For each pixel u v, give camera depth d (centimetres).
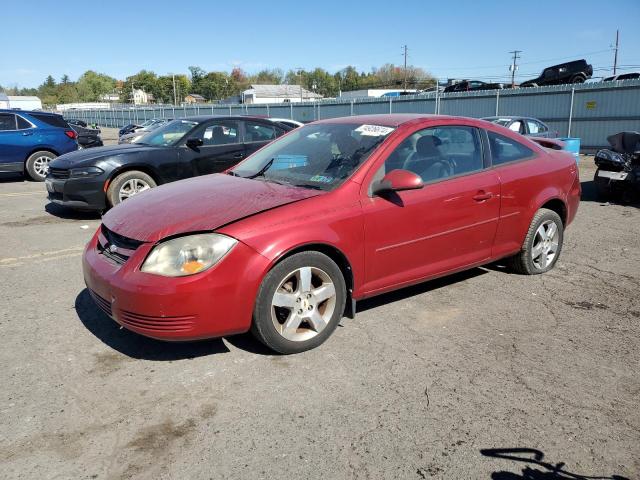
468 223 440
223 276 319
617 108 2120
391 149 401
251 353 362
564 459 261
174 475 248
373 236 379
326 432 279
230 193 378
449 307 446
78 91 13688
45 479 244
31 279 514
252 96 9725
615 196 966
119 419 289
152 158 798
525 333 398
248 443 270
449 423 288
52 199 811
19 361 351
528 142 515
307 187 388
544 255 527
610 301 462
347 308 425
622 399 312
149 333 320
